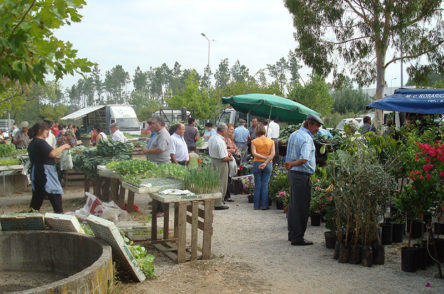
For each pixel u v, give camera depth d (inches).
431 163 188.4
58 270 178.1
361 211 208.5
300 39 904.9
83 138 1104.2
